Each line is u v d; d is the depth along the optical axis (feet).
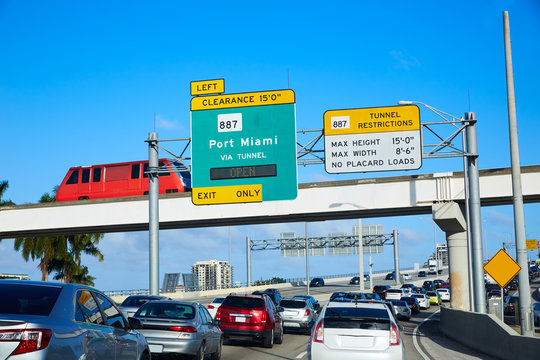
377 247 273.13
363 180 114.73
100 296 26.27
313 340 37.65
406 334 95.96
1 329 19.61
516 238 62.75
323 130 80.64
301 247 277.44
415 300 168.35
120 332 26.66
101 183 139.13
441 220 111.65
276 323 71.82
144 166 136.15
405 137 79.46
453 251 116.57
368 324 37.35
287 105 82.48
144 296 72.08
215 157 83.15
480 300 83.87
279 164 81.61
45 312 21.44
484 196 107.65
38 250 184.34
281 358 57.47
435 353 63.77
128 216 123.85
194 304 49.24
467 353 64.28
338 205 115.03
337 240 274.77
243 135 82.84
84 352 22.18
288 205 116.88
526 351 48.42
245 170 82.12
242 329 66.90
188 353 45.03
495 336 58.80
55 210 127.34
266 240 279.69
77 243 193.77
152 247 90.63
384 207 113.19
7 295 21.94
